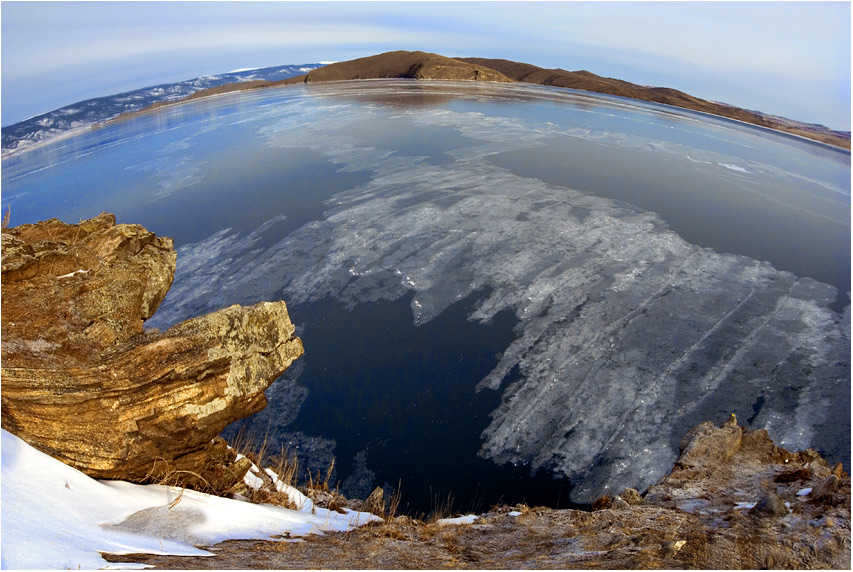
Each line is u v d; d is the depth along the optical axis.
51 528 3.45
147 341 5.38
